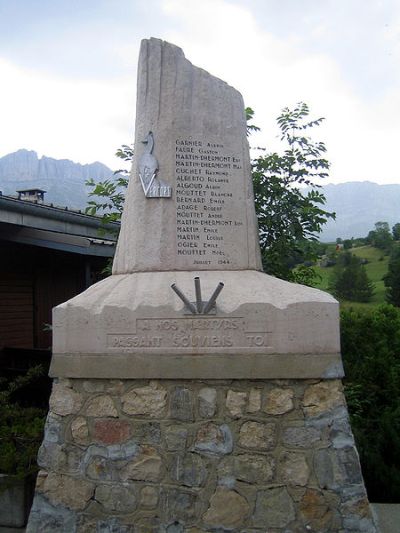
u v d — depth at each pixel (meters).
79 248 7.71
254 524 3.20
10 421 4.79
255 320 3.35
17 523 4.05
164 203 3.90
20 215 7.01
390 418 5.11
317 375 3.27
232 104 4.13
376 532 3.17
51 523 3.39
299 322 3.32
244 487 3.23
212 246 3.90
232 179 4.03
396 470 4.65
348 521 3.14
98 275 10.84
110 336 3.45
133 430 3.38
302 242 6.19
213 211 3.95
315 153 6.08
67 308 3.52
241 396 3.32
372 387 5.86
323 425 3.24
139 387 3.42
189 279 3.71
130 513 3.31
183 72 4.09
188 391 3.37
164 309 3.43
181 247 3.87
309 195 6.05
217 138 4.05
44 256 9.48
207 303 3.38
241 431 3.29
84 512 3.37
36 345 9.18
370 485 4.70
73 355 3.48
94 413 3.44
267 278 3.78
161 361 3.38
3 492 4.09
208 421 3.32
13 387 5.21
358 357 6.39
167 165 3.95
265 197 5.94
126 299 3.52
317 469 3.20
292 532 3.17
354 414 5.49
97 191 6.19
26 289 9.01
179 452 3.31
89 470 3.39
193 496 3.26
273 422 3.28
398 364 6.23
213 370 3.34
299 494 3.19
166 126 4.00
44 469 3.46
